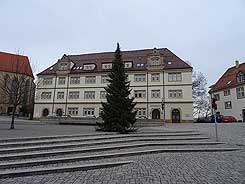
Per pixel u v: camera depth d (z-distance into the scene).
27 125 25.05
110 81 18.64
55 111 51.84
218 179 7.24
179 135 16.97
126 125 17.34
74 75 52.38
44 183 6.86
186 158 10.54
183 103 45.28
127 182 6.96
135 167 8.84
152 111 46.75
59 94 52.44
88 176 7.65
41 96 53.16
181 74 46.47
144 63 50.66
